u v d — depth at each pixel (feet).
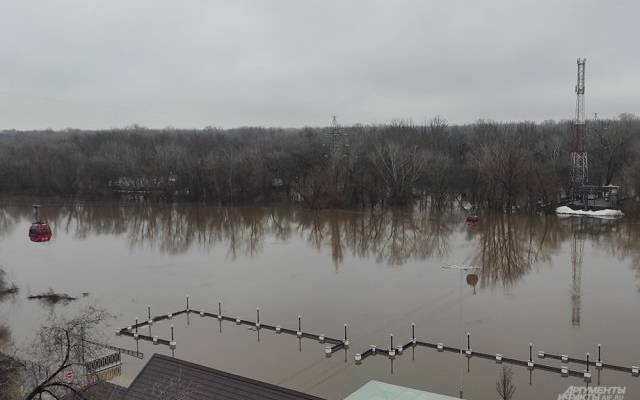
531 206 391.65
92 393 85.76
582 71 396.78
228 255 270.67
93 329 165.78
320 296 198.08
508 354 143.13
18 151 542.98
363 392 84.38
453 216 386.52
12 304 192.54
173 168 462.60
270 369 136.77
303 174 448.24
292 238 316.81
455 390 123.24
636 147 442.09
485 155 402.31
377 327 164.86
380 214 395.55
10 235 326.44
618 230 325.42
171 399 77.05
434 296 196.54
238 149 518.78
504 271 232.94
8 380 93.04
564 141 496.64
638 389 122.83
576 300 189.88
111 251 281.74
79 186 479.00
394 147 426.10
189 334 161.89
